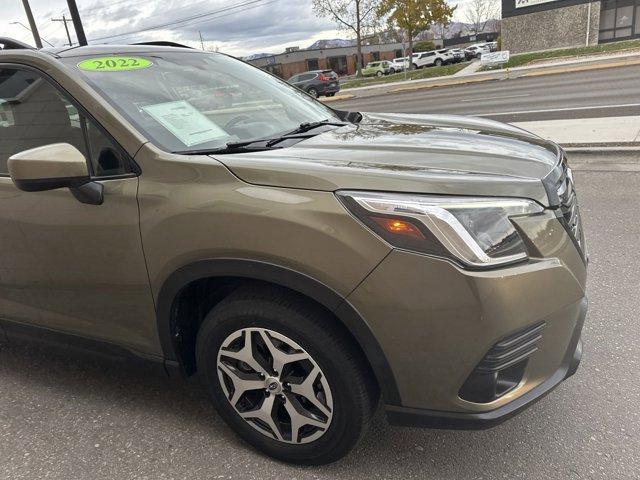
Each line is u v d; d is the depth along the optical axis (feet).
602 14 100.68
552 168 7.05
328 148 7.50
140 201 6.99
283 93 10.66
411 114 11.43
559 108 36.99
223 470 7.45
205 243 6.54
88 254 7.54
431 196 5.90
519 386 6.36
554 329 6.33
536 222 6.21
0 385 9.93
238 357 7.09
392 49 253.24
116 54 8.87
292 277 6.17
